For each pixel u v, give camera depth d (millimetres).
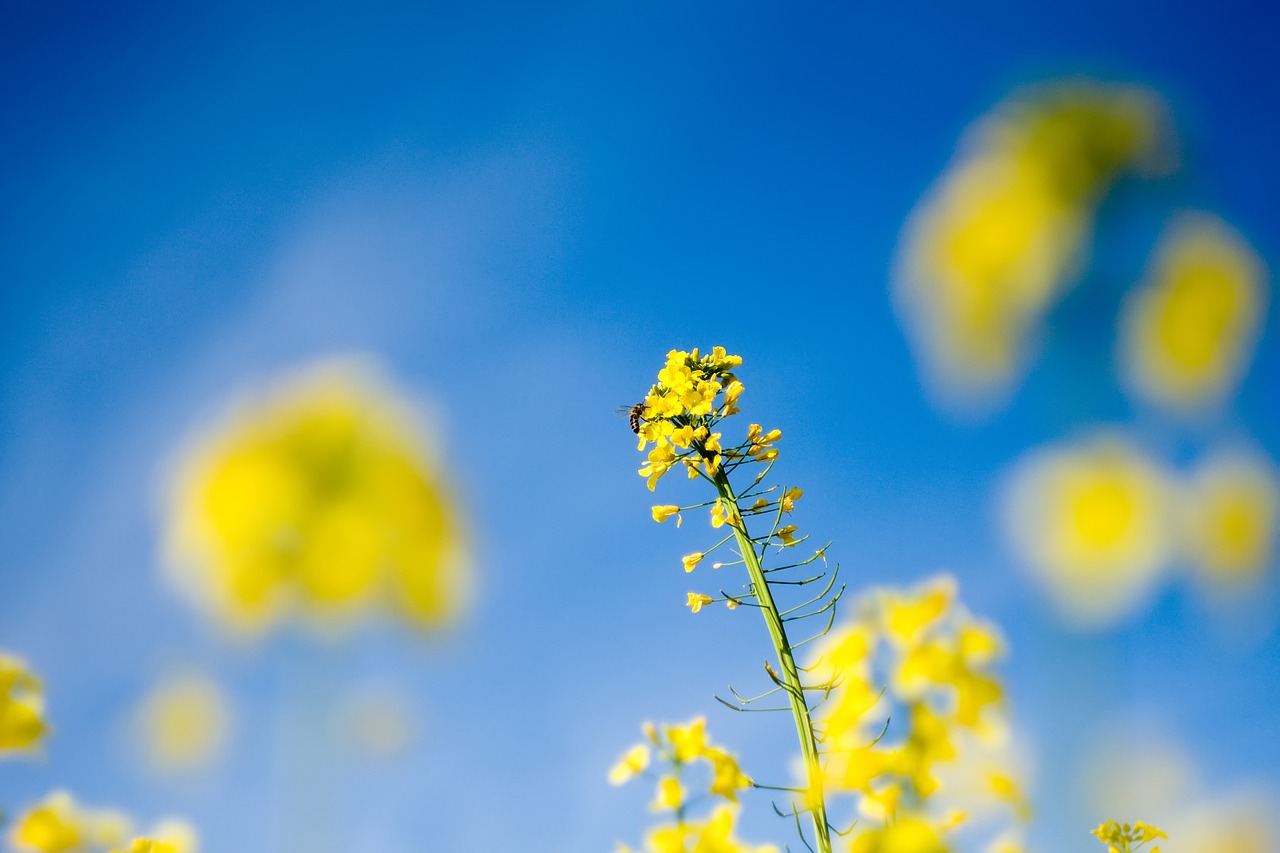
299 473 260
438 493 275
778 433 1026
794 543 1006
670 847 917
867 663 898
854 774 888
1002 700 886
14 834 888
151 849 890
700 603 996
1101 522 354
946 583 899
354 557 256
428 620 263
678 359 1035
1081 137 399
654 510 1024
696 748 933
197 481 261
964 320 385
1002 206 387
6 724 855
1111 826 770
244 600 254
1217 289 362
